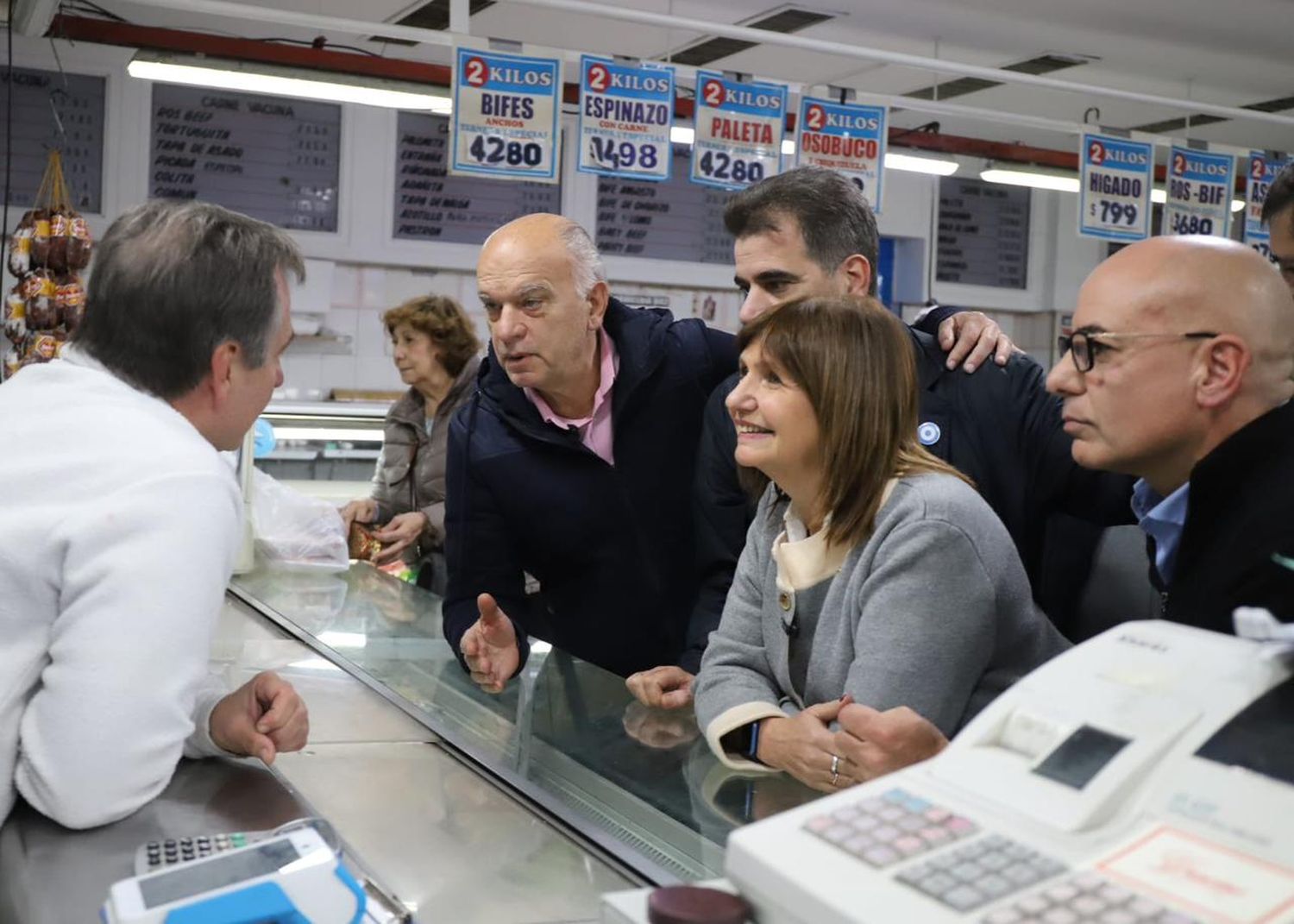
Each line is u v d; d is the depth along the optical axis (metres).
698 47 7.00
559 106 5.22
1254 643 0.82
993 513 1.43
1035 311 9.50
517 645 1.85
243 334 1.31
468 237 7.55
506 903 1.11
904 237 9.07
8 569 1.20
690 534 2.36
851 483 1.42
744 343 1.48
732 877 0.76
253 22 6.48
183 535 1.21
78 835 1.21
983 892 0.68
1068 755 0.78
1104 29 6.58
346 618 2.31
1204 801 0.72
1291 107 8.24
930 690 1.35
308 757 1.50
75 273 4.07
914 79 7.53
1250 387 1.22
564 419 2.29
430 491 3.49
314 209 7.16
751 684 1.52
